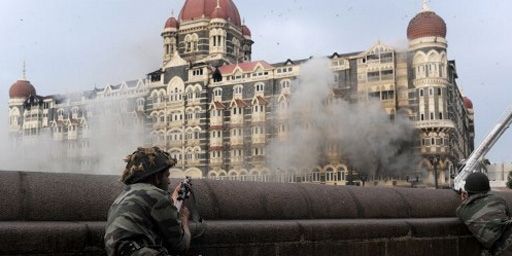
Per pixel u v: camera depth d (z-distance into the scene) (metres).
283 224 4.72
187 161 72.94
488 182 6.01
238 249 4.34
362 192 5.96
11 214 3.61
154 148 3.43
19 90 85.44
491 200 5.86
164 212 3.14
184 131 73.75
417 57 62.41
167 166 3.38
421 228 5.93
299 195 5.25
